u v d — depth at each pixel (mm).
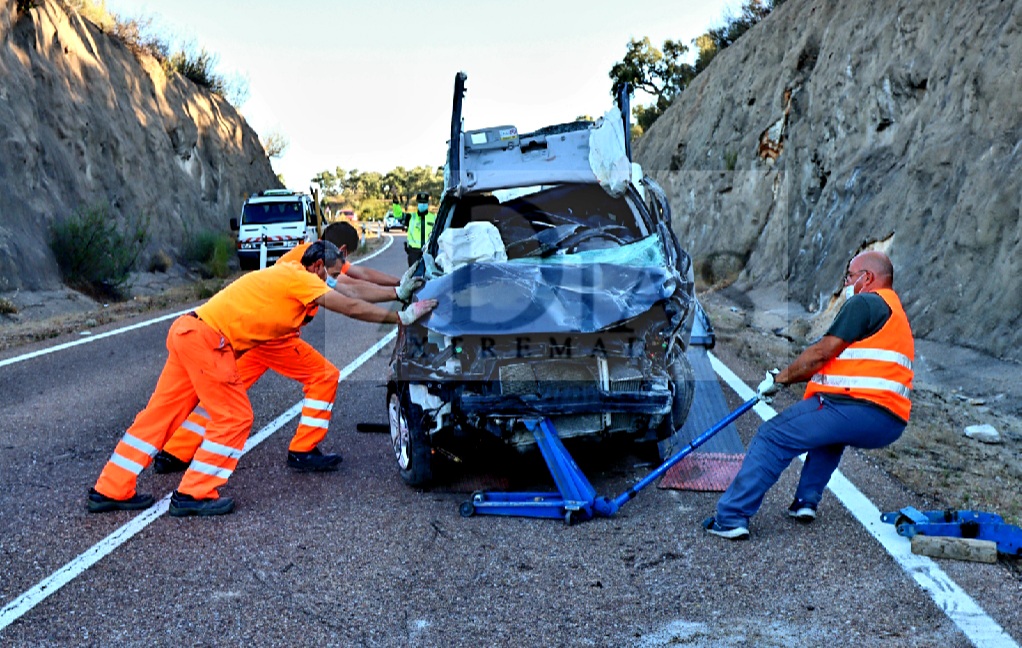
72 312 16031
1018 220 9289
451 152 7559
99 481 5559
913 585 4195
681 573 4445
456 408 5453
